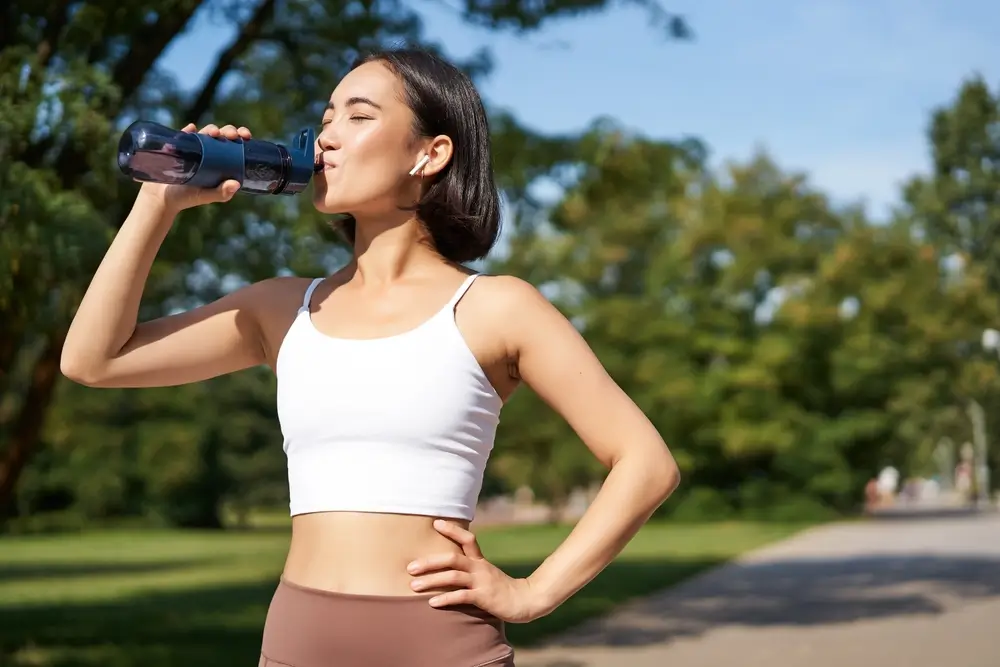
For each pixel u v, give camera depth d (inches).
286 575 77.5
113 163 241.6
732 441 1304.1
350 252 341.4
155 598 548.4
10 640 384.8
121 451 1633.9
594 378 78.3
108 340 81.3
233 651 358.9
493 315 77.9
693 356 1390.3
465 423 76.4
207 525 1724.9
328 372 76.8
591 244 1503.4
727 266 1387.8
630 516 76.9
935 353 1384.1
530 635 370.3
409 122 81.7
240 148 77.4
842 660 323.6
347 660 73.5
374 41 345.1
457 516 75.9
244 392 1761.8
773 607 459.5
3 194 210.7
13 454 346.9
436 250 84.0
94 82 233.8
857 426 1347.2
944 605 455.2
